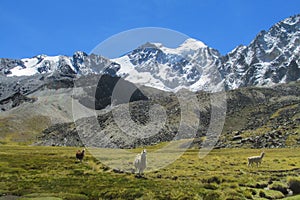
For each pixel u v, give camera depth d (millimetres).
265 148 136625
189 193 28391
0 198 26391
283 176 44156
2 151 111562
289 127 175875
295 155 86375
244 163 60781
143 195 27766
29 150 122312
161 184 33688
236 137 164750
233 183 35156
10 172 44031
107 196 27719
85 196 27109
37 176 40375
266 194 30797
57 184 33531
